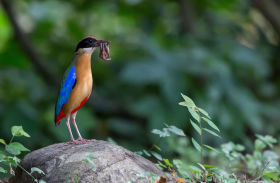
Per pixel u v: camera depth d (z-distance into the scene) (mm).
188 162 8820
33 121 13297
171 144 9430
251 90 15312
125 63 14906
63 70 15852
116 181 6074
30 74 15141
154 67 13289
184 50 13820
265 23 17906
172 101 13094
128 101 14383
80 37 16641
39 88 14773
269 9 15102
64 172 6191
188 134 13211
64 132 13039
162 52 13703
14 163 6770
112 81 15016
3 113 13266
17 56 15531
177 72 13344
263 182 7289
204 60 13391
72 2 16672
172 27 16594
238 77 14773
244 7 16906
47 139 13281
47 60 16188
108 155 6363
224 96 13438
